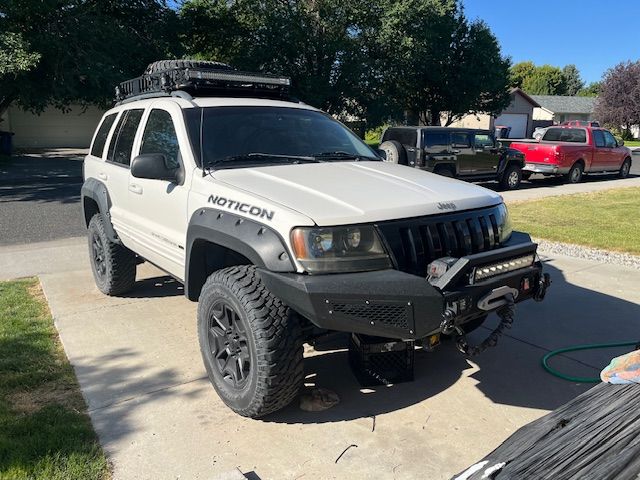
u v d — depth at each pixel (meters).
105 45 17.78
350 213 3.00
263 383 3.10
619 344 4.46
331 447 3.07
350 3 24.61
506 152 15.34
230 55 25.67
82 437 3.09
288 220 2.97
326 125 4.72
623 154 19.11
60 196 13.01
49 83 17.42
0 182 15.69
